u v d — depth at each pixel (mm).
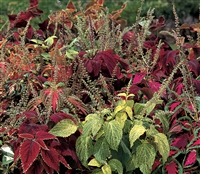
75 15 4059
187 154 2627
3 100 3105
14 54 3379
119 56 3375
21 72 3184
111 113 2627
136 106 2707
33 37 3984
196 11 9867
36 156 2387
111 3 11164
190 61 3256
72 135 2621
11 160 2586
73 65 3125
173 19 9789
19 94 3127
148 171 2523
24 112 2664
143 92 2949
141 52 3191
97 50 3305
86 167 2555
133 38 3523
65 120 2580
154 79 3180
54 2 10742
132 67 3281
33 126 2551
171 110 2789
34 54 3531
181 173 2570
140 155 2531
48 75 3336
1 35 3998
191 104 2787
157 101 2707
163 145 2529
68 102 2625
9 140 2672
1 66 3176
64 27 3934
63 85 2922
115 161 2533
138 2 10727
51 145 2506
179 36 3430
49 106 2604
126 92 2838
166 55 3287
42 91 2756
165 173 2604
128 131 2613
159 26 4070
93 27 3551
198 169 2621
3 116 2900
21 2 10680
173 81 3092
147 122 2666
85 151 2545
